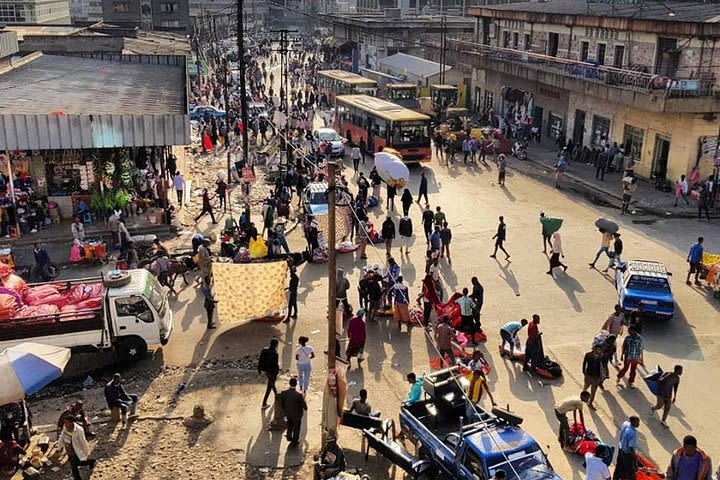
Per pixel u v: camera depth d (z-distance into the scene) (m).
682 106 30.48
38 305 17.09
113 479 13.00
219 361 17.53
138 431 14.52
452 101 53.53
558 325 19.53
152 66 44.72
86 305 17.11
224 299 18.91
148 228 26.44
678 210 30.47
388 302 20.53
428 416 13.58
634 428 12.40
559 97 44.09
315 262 24.34
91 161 26.92
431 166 39.41
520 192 33.59
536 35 47.50
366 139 41.62
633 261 21.33
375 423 13.75
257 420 14.96
